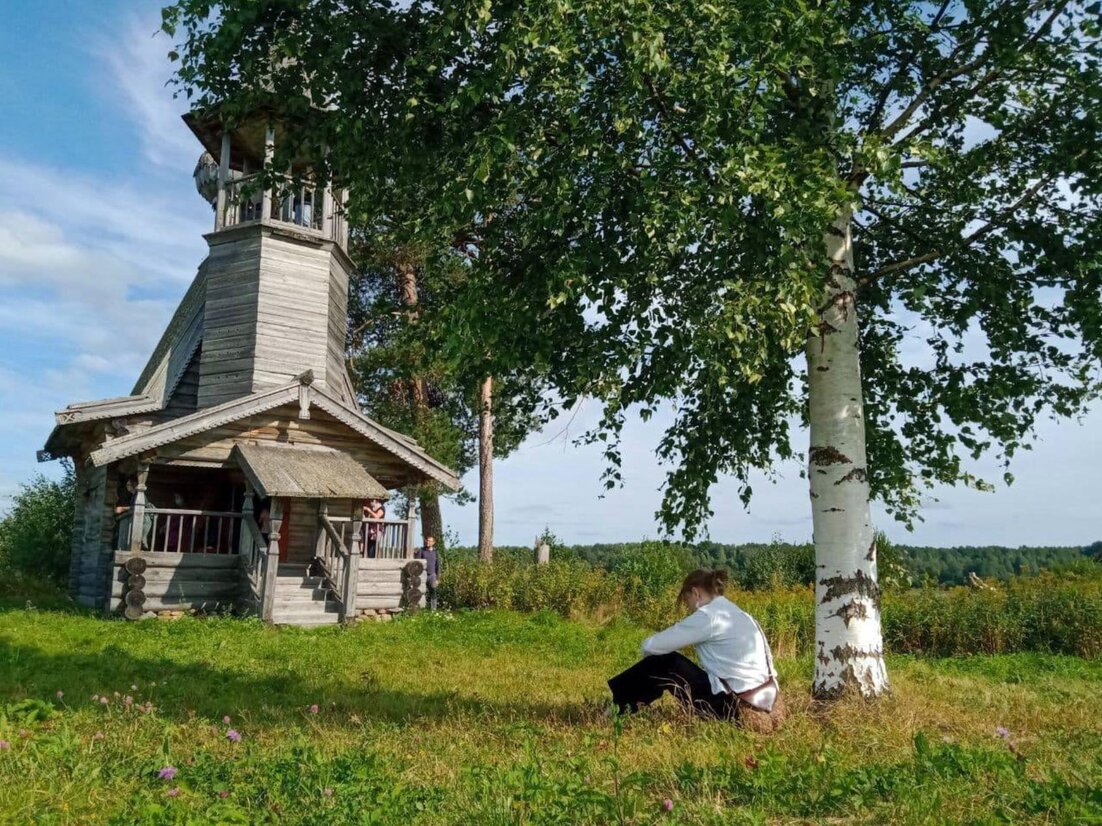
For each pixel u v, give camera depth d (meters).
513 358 7.18
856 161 7.14
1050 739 6.55
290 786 4.69
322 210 21.62
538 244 7.48
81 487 22.92
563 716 7.91
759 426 9.77
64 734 5.52
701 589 7.29
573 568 25.86
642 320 7.65
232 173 23.17
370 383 31.20
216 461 18.72
